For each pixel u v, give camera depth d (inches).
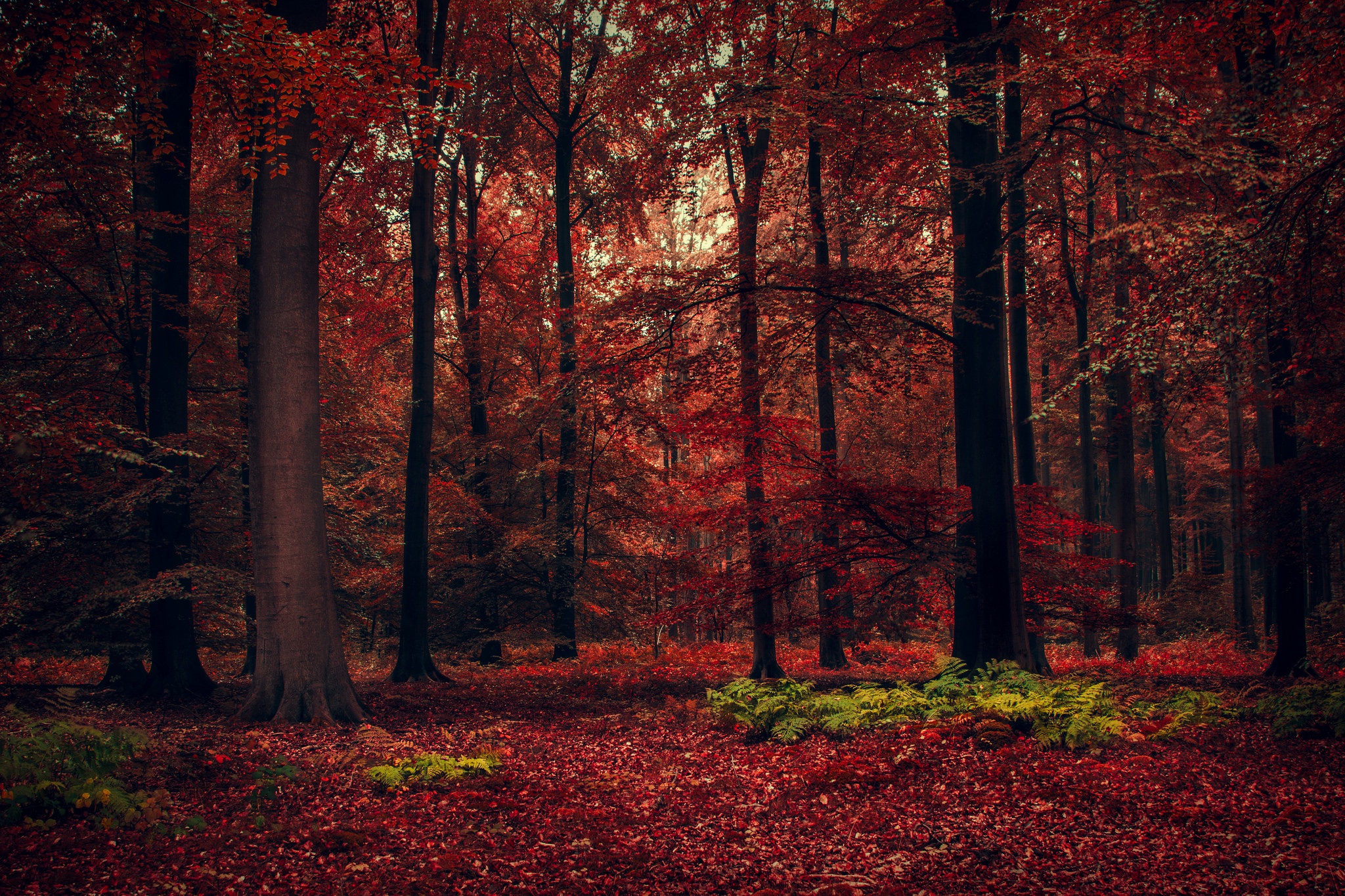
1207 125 427.2
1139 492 1536.7
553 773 282.8
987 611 428.8
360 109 303.0
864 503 463.2
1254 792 236.8
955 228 523.2
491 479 830.5
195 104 391.5
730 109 473.4
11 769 211.9
